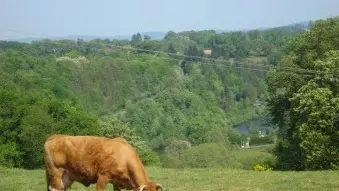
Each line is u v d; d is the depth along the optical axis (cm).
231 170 2784
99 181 1384
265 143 10812
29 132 4253
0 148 4147
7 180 2361
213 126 11250
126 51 14575
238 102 13488
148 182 1273
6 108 4438
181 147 8725
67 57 11950
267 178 2369
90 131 4953
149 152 5191
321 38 5103
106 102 11369
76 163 1412
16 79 8244
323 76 4053
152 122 10806
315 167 3759
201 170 2817
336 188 2014
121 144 1406
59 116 4900
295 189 2019
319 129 3775
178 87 12562
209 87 13250
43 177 2481
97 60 12575
